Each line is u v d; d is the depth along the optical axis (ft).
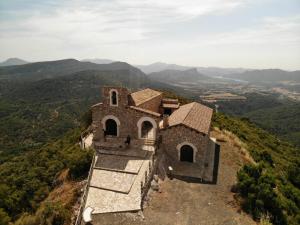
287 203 74.54
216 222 63.36
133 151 95.09
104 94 103.55
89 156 91.50
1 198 98.53
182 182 82.17
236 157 102.89
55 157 141.79
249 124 244.01
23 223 70.59
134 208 68.13
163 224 62.80
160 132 98.73
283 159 142.61
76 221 63.77
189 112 109.29
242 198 72.69
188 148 95.20
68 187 86.48
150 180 79.20
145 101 117.29
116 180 80.28
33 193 102.22
